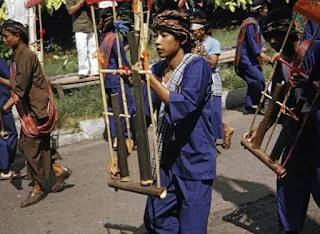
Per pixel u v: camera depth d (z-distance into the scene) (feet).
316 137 12.76
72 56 36.32
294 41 12.48
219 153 22.25
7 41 17.01
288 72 12.44
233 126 26.40
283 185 13.50
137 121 10.39
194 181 11.83
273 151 12.29
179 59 11.50
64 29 39.50
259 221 15.93
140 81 10.32
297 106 11.96
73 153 23.73
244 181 19.24
